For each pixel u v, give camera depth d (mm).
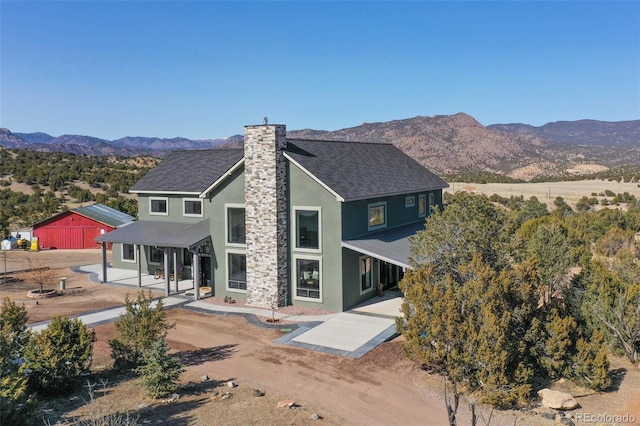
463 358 14109
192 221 30969
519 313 14977
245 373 15969
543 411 13219
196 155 35656
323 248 23422
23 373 12680
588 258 20219
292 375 15805
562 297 20578
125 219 45469
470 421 12703
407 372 16062
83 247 44594
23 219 56062
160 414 12656
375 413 13164
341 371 16156
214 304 25000
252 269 24453
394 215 28750
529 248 19922
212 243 26266
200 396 14000
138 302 17141
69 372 14000
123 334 16344
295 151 24859
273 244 23734
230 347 18609
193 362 17016
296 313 23141
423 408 13500
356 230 24438
